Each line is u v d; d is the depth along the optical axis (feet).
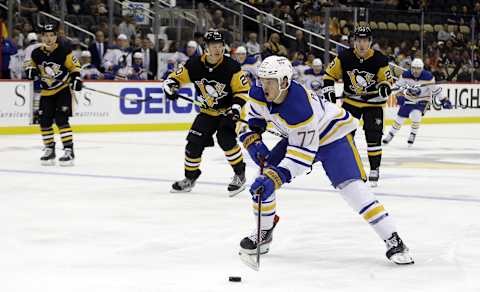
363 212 21.34
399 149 58.18
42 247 23.32
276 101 19.85
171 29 80.64
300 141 20.01
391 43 89.10
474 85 91.20
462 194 35.37
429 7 104.58
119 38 71.61
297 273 20.38
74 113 67.36
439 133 74.02
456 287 19.10
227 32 81.92
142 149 55.01
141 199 33.04
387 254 21.49
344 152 20.99
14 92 64.80
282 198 33.71
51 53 43.06
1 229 26.14
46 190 35.35
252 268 20.43
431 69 89.66
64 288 18.62
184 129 73.87
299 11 90.43
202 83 33.71
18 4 74.74
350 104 38.09
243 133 22.08
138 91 70.74
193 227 26.81
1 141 59.11
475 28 93.15
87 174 41.16
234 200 33.14
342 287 19.01
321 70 76.18
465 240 24.97
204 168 44.45
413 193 35.63
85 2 78.18
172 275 20.01
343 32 88.48
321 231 26.27
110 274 20.06
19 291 18.33
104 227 26.63
